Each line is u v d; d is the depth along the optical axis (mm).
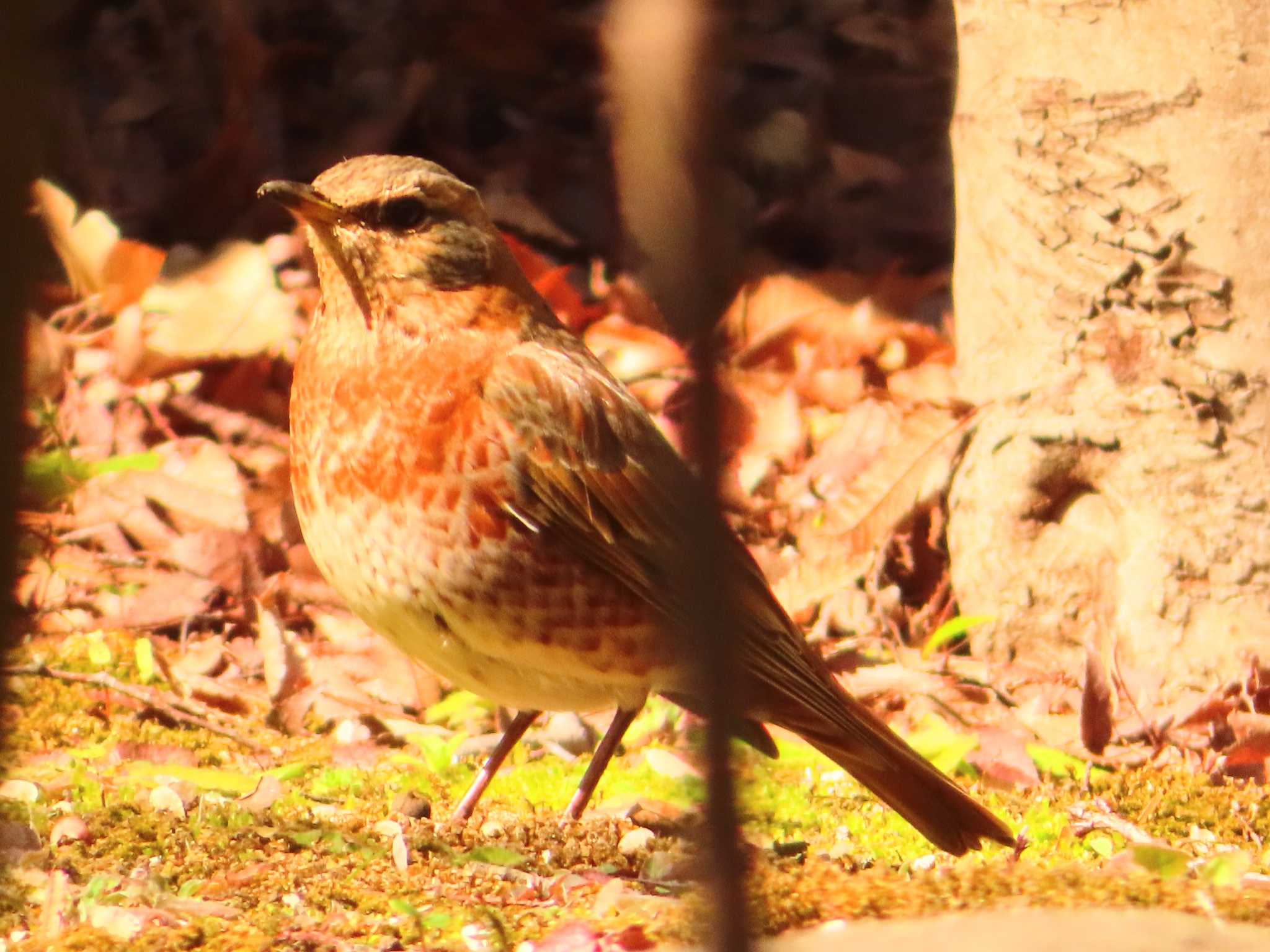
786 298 13336
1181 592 9312
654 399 12375
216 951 5582
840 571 10391
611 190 15930
